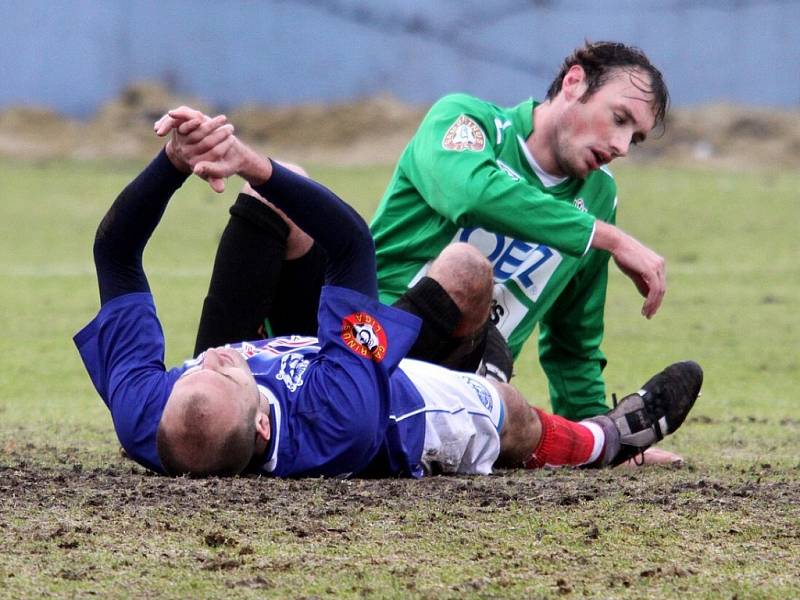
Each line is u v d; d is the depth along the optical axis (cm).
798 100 6675
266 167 1098
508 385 1231
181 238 4319
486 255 1423
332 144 6372
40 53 6694
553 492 1070
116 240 1130
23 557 832
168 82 6719
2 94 6706
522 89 6575
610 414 1305
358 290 1120
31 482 1068
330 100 6675
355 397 1097
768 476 1234
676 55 6625
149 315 1139
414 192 1432
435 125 1385
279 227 1286
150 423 1097
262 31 6638
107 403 1137
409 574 811
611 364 2364
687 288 3456
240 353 1156
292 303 1333
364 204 4769
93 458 1302
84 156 6266
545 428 1251
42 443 1447
